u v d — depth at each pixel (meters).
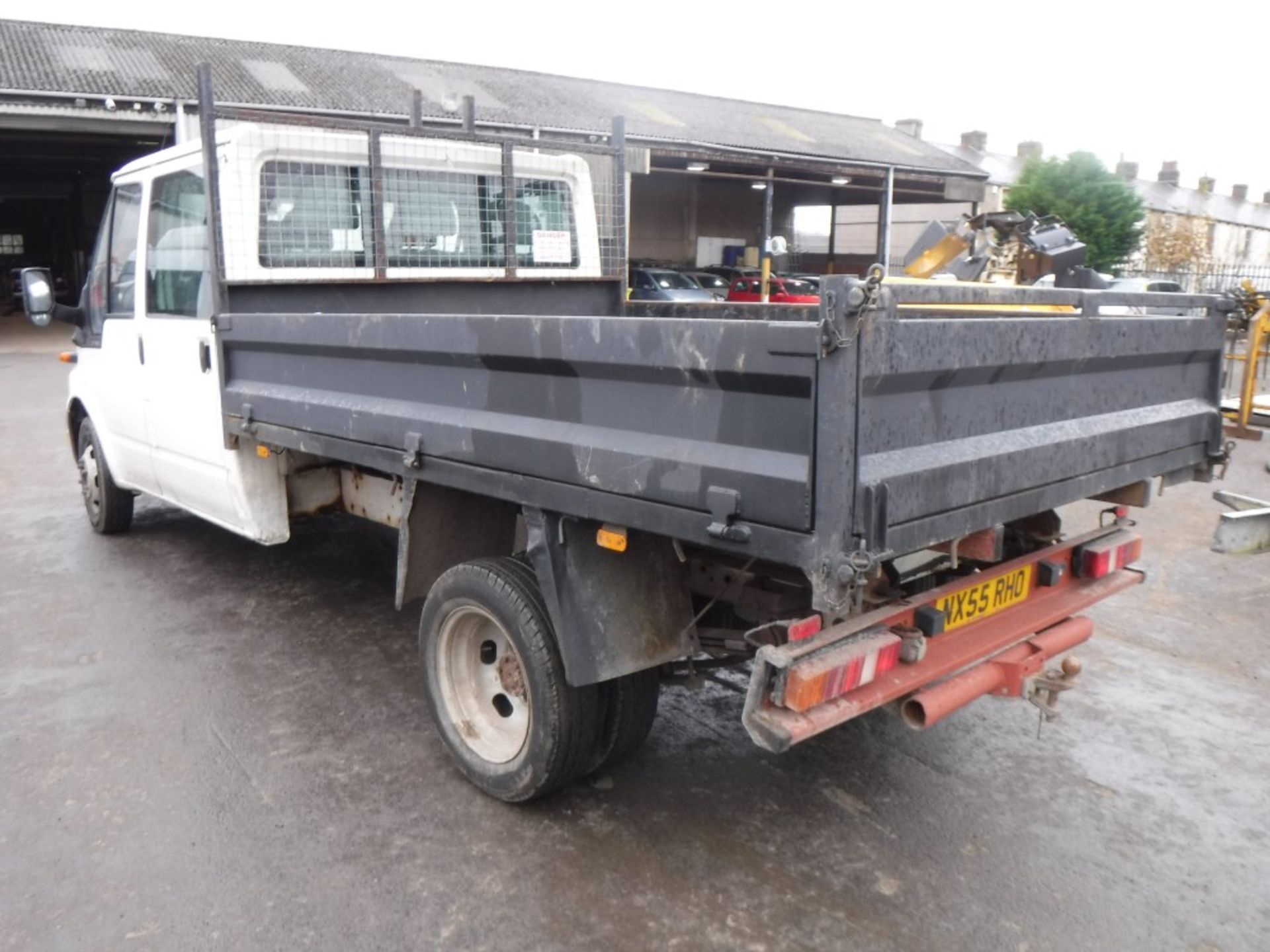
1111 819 3.46
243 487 4.60
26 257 36.94
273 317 4.02
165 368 5.09
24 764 3.75
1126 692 4.52
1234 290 4.19
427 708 4.26
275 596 5.65
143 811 3.43
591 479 2.79
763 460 2.39
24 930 2.82
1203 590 5.91
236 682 4.50
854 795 3.61
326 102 21.31
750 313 5.02
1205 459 3.79
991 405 2.74
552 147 5.36
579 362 2.78
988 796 3.61
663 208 31.69
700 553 3.21
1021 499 2.82
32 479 8.63
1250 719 4.26
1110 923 2.90
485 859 3.17
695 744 3.98
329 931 2.83
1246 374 5.27
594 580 3.08
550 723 3.20
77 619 5.27
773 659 2.55
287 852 3.20
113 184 5.66
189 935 2.81
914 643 2.87
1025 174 28.48
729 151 23.44
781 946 2.78
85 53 21.98
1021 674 3.13
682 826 3.38
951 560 3.05
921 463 2.47
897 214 38.38
